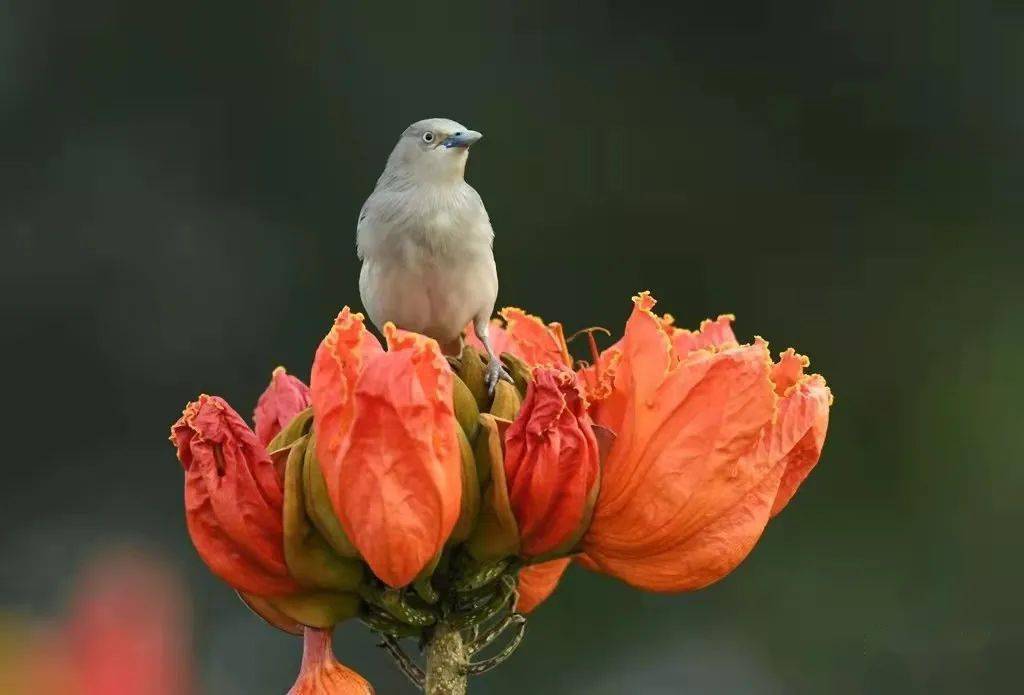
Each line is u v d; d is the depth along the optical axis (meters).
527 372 8.46
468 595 8.44
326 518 8.41
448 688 8.44
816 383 8.46
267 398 8.51
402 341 8.39
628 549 8.44
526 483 8.42
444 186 8.68
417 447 8.38
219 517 8.41
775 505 8.47
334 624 8.44
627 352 8.45
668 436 8.43
